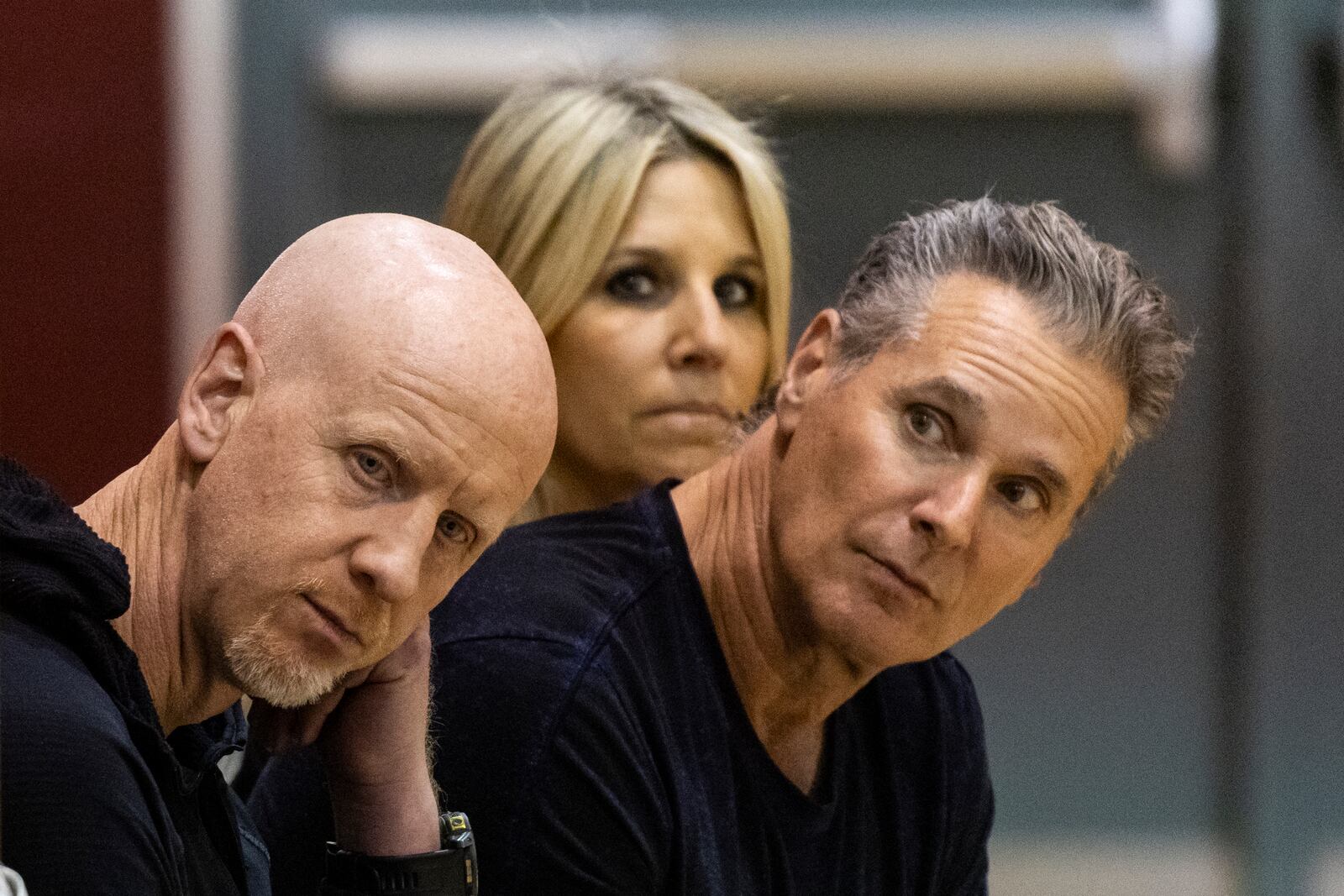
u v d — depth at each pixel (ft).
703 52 43.45
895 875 18.20
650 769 16.10
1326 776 45.62
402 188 43.42
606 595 16.61
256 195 42.78
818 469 16.33
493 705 15.81
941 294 16.07
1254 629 45.39
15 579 12.09
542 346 13.25
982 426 15.72
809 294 43.75
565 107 23.29
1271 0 44.75
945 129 44.27
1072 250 16.10
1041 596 45.19
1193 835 45.44
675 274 22.81
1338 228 45.55
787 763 17.44
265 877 15.44
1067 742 45.19
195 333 41.91
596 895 15.76
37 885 11.42
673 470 22.66
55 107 40.78
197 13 41.52
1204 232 45.57
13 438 40.83
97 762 11.78
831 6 43.83
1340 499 45.75
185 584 13.00
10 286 40.73
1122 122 44.78
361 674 14.71
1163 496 45.62
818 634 16.49
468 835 15.11
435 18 43.34
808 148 43.91
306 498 12.60
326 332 12.72
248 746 17.78
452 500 12.85
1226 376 45.88
